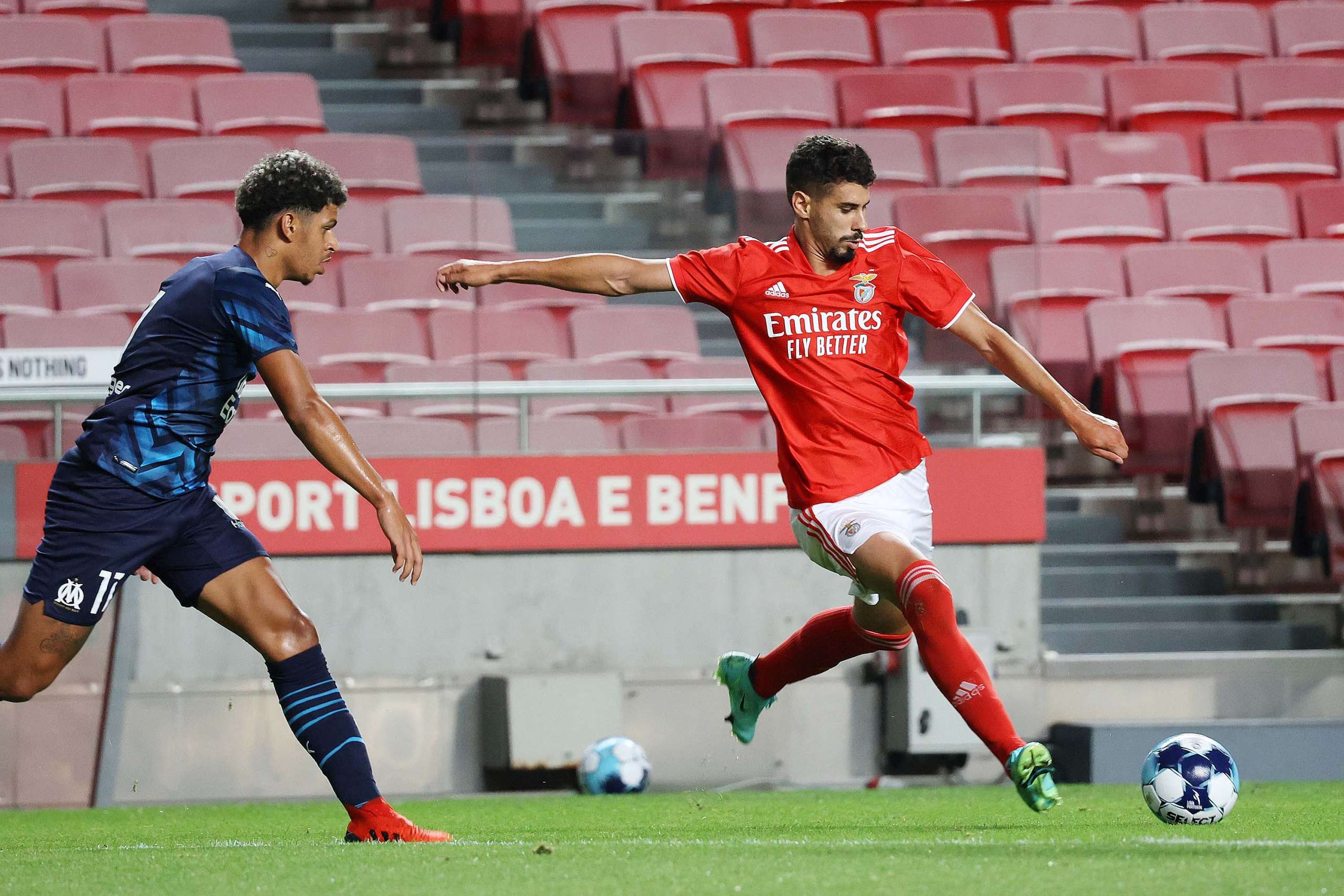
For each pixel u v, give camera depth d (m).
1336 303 36.50
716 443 27.38
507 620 26.67
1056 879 12.21
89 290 29.64
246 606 15.48
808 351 16.52
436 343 27.09
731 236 29.17
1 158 33.88
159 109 39.06
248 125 37.62
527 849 14.80
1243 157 42.47
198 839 19.20
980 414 27.86
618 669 26.81
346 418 26.50
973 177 28.52
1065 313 34.88
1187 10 47.91
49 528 15.12
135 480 14.94
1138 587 31.62
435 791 26.27
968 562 27.53
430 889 11.98
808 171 16.16
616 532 26.88
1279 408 32.38
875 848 14.73
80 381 26.81
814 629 18.56
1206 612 31.06
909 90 39.56
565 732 25.89
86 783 25.64
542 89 44.25
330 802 25.69
